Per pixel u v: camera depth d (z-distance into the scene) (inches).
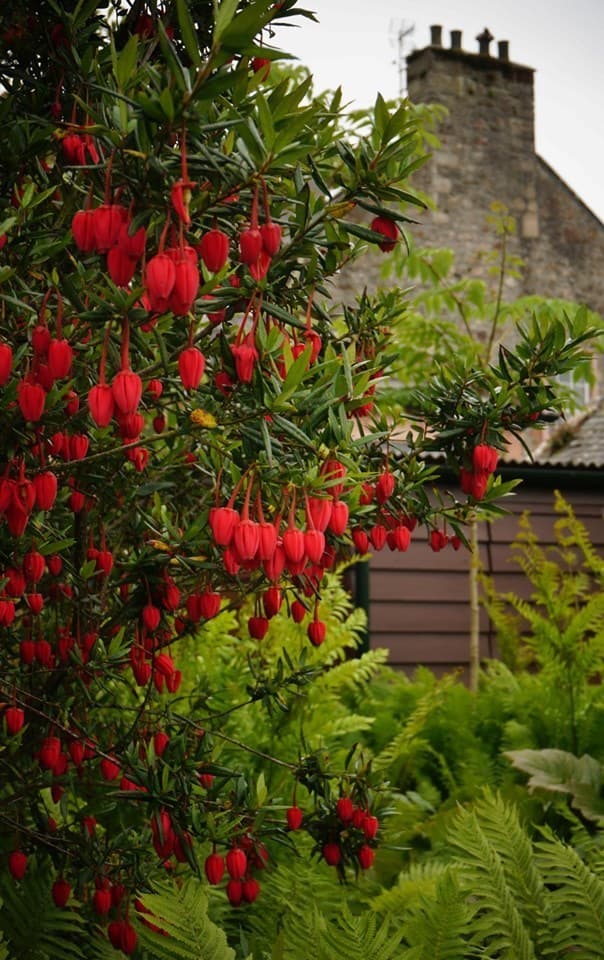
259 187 66.9
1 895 99.7
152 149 61.9
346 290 518.3
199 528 89.7
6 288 77.2
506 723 220.4
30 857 109.2
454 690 227.5
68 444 79.7
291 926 103.3
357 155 77.2
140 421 71.2
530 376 98.3
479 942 103.0
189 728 106.2
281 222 77.8
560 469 302.0
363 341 99.7
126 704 143.1
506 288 614.9
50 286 72.6
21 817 105.8
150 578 92.6
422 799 191.3
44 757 94.3
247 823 99.9
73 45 82.0
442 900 94.8
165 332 84.7
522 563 252.5
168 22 87.7
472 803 183.0
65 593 101.1
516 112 628.7
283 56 60.5
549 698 216.5
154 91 62.6
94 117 64.9
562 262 633.6
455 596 299.9
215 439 79.5
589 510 314.3
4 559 83.4
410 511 103.4
